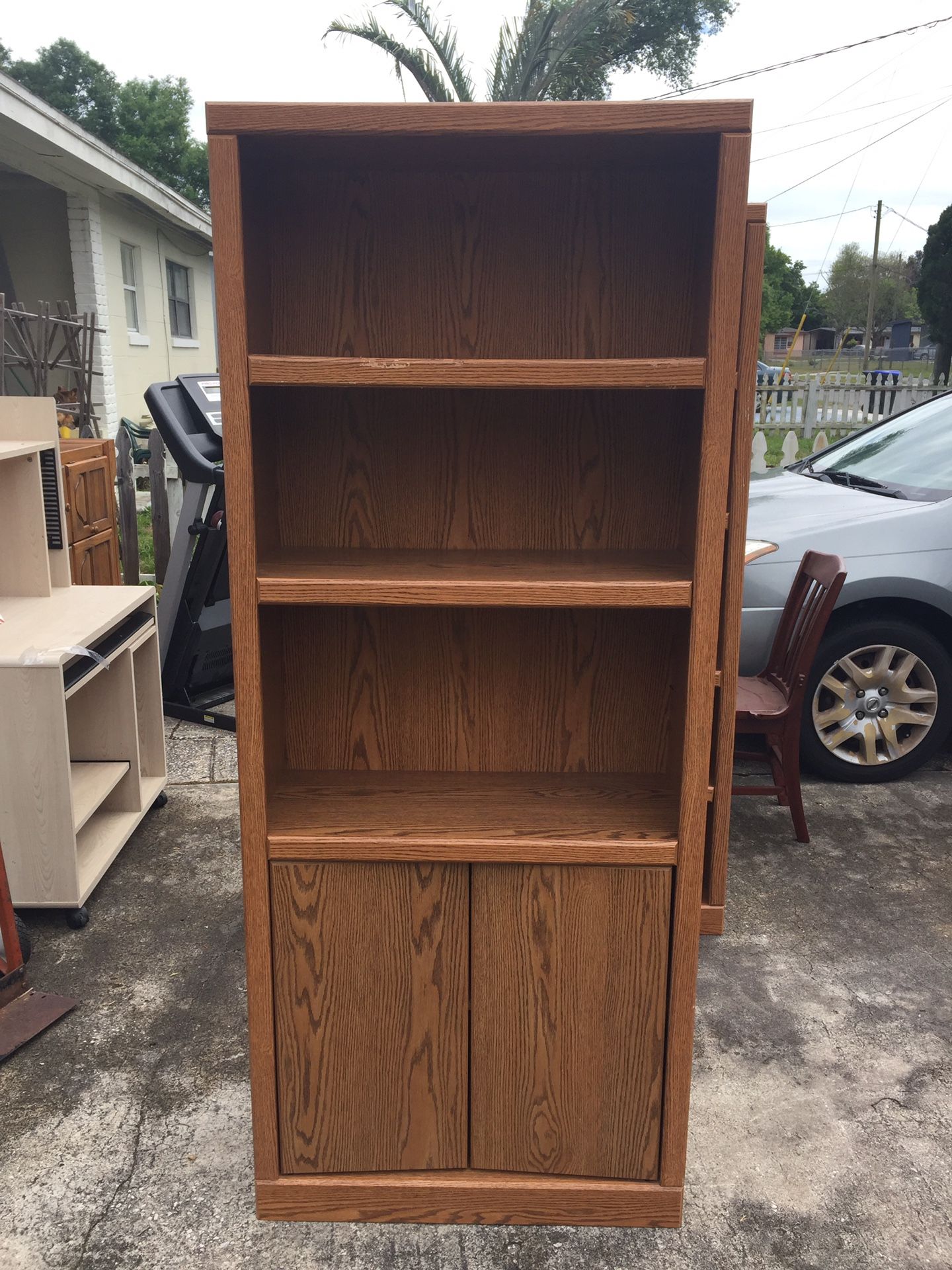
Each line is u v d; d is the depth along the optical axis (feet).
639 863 5.42
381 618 6.21
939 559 11.67
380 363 4.83
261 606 5.58
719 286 4.69
